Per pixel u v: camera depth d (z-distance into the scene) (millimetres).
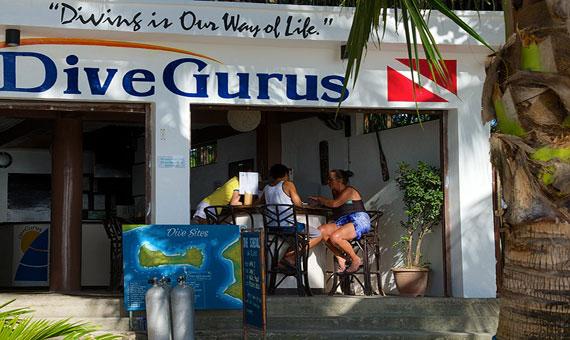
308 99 9516
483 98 4695
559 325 4441
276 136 12906
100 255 12891
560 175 4387
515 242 4594
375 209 11641
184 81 9227
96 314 8711
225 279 8359
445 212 9953
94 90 9023
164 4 8805
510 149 4504
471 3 10086
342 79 9578
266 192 9984
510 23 4688
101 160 16000
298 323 8773
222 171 14719
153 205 9148
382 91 9672
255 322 7160
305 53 9523
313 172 13039
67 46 8969
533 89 4414
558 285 4449
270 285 9633
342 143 12422
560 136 4414
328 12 9148
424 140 10883
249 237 7293
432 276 10477
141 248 8195
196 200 15648
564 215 4422
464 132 9828
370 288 10195
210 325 8555
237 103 9336
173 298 7633
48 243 12734
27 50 8867
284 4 9250
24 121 13758
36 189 16125
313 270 10453
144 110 9273
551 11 4410
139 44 9133
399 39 9281
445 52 9797
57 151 11391
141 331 8234
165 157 9141
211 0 9852
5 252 12969
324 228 10117
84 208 15953
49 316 8625
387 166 11492
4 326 4176
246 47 9383
